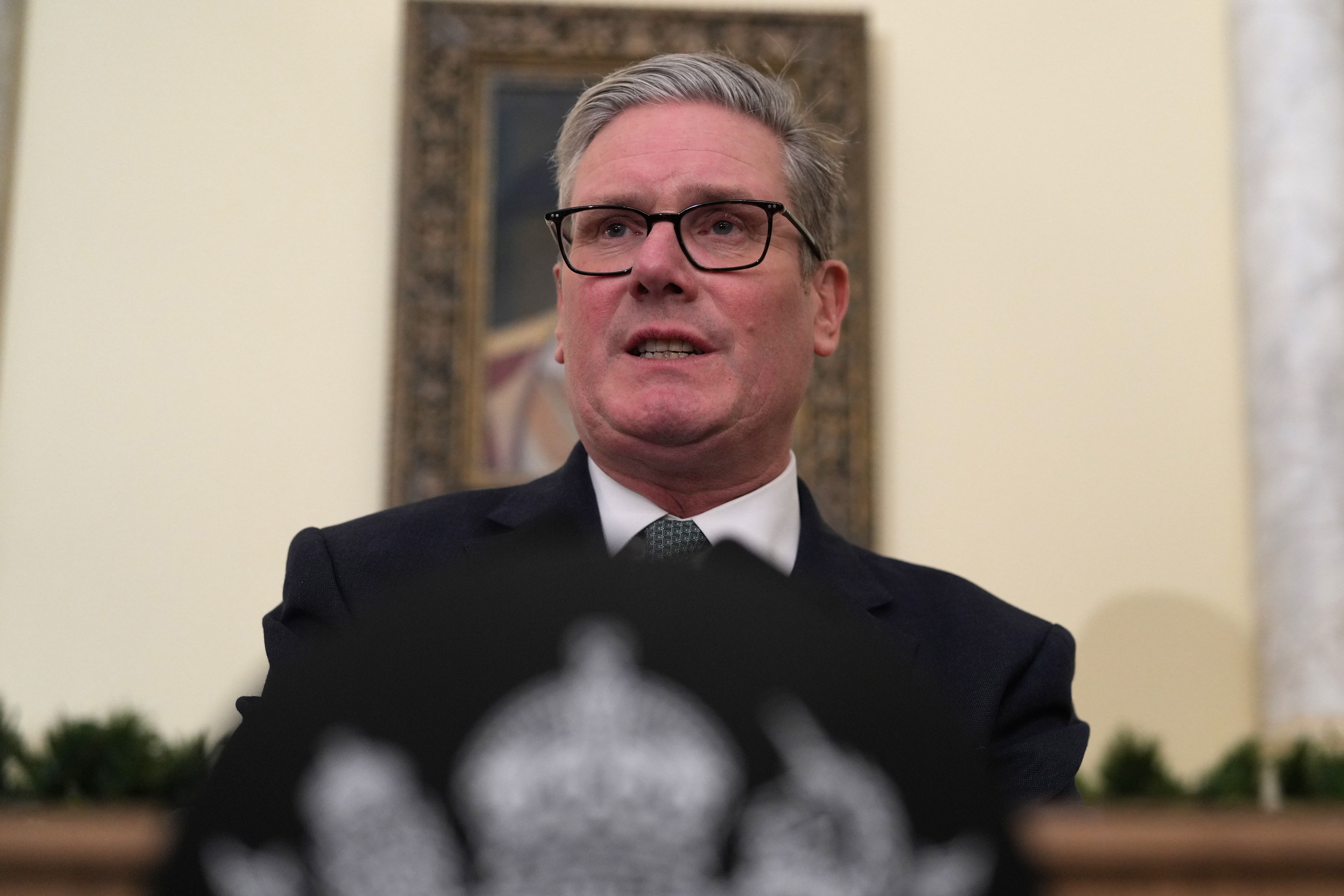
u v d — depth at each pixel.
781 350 1.83
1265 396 4.31
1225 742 4.23
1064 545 4.34
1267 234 4.38
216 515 4.22
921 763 0.44
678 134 1.86
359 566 1.77
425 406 4.22
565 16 4.46
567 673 0.42
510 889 0.41
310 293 4.36
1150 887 0.57
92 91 4.42
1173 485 4.38
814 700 0.43
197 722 4.08
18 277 4.29
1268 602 4.21
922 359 4.41
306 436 4.28
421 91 4.39
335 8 4.54
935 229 4.50
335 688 0.43
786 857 0.42
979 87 4.59
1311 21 4.44
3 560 4.14
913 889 0.43
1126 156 4.56
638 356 1.81
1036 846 0.57
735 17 4.47
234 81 4.46
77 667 4.09
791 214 1.91
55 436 4.22
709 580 0.44
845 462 4.22
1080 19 4.63
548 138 4.43
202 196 4.39
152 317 4.31
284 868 0.42
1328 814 0.60
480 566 0.44
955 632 1.85
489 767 0.42
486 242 4.34
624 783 0.42
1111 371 4.44
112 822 0.53
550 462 4.26
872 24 4.61
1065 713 1.83
